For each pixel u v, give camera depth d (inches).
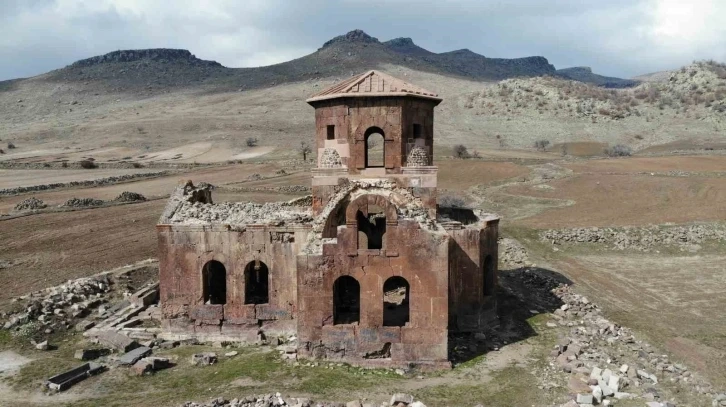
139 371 853.2
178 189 1125.1
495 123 6102.4
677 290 1362.0
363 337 880.9
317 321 885.8
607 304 1253.7
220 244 997.2
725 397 790.5
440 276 865.5
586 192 2591.0
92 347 961.5
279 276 994.1
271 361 887.7
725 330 1089.4
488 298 1066.7
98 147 5580.7
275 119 6653.5
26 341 982.4
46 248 1680.6
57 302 1138.0
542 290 1328.7
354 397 767.7
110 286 1299.2
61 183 2965.1
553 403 759.1
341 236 876.6
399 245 868.6
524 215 2263.8
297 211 1114.1
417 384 817.5
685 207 2207.2
